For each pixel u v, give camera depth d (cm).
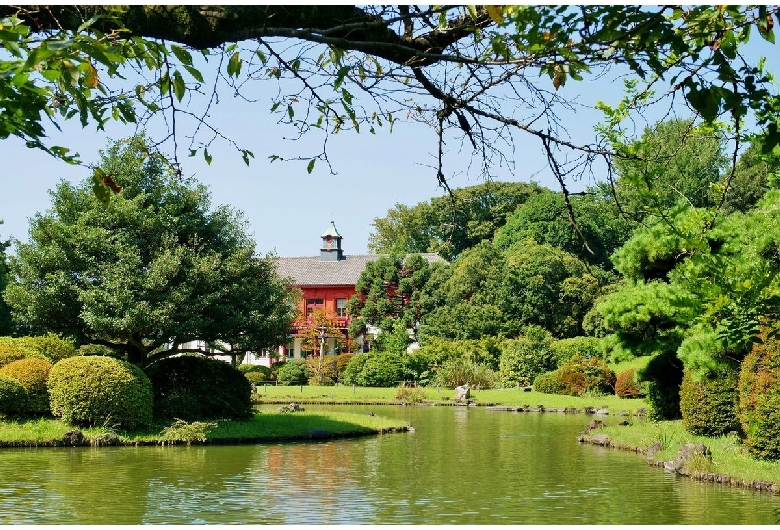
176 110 411
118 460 1276
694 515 816
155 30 320
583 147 345
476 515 816
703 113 328
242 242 1978
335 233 5669
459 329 4462
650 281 1630
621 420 2183
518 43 312
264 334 1955
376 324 4803
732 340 652
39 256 1777
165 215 1861
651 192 431
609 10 300
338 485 1023
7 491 946
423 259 5000
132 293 1744
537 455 1398
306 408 2803
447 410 2811
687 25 317
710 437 1406
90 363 1584
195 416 1794
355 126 412
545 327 4497
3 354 1739
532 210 5169
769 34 316
